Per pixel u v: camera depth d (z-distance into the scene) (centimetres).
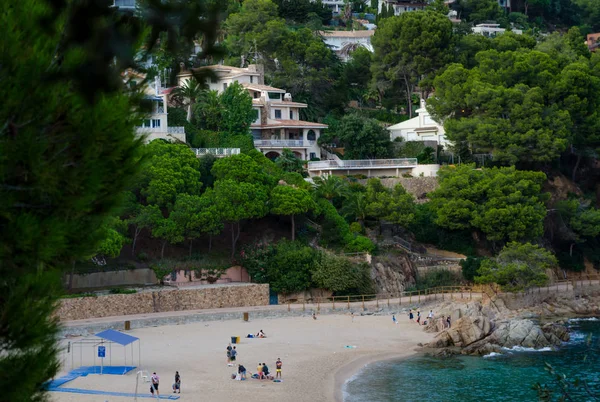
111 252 8512
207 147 12138
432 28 15925
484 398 6328
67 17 1343
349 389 6600
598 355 7950
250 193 10088
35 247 1371
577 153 14212
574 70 13950
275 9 17325
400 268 11006
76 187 1419
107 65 1351
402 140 14675
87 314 8494
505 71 13988
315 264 10200
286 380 6694
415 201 12825
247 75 14512
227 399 5950
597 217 12862
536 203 12088
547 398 2027
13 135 1348
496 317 9912
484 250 12162
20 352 1452
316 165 13050
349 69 17225
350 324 9256
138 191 10031
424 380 6938
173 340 8038
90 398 5731
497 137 12762
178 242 9894
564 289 11356
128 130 1482
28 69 1318
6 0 1320
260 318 9312
